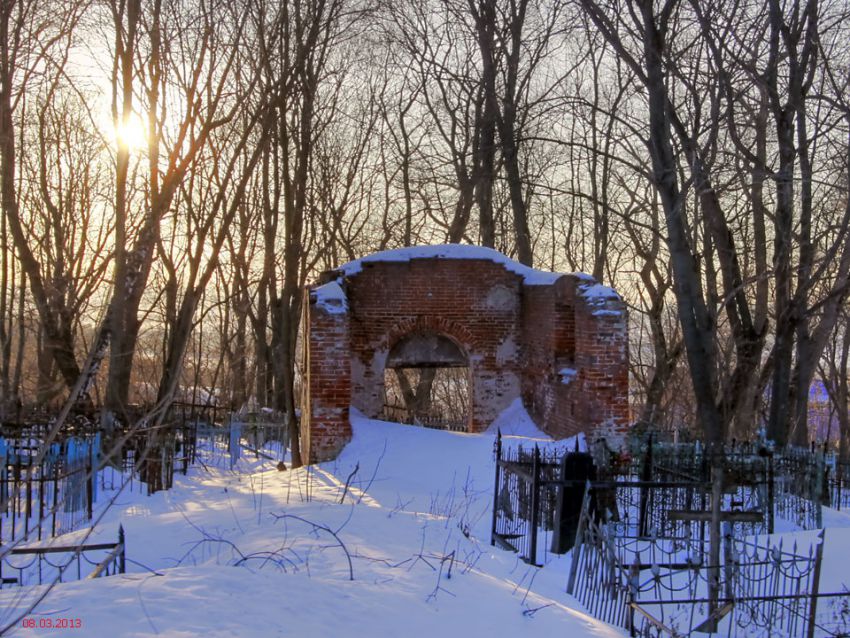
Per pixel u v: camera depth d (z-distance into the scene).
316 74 19.12
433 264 17.06
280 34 17.48
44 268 25.94
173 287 21.84
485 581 6.91
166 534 9.29
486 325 17.14
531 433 16.09
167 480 13.57
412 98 30.16
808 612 7.39
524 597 6.58
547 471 10.31
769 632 6.68
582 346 14.25
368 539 8.12
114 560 7.05
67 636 4.62
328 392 14.88
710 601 6.44
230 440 18.73
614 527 8.09
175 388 4.58
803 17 14.60
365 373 16.77
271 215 26.56
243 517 9.84
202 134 16.61
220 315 34.75
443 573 6.94
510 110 25.80
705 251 18.66
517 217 26.27
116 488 12.77
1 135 16.42
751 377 16.73
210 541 8.55
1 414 10.02
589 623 6.16
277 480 13.86
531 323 16.59
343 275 16.56
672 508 10.09
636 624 6.56
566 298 15.08
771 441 12.19
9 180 17.05
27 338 28.30
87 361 4.17
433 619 5.70
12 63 16.23
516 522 10.50
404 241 31.34
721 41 14.33
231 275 34.47
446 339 18.12
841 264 15.38
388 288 16.94
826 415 40.16
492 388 17.08
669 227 14.12
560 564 8.68
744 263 23.53
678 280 14.14
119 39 16.05
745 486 11.35
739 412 17.92
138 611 5.13
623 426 13.79
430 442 14.91
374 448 14.82
